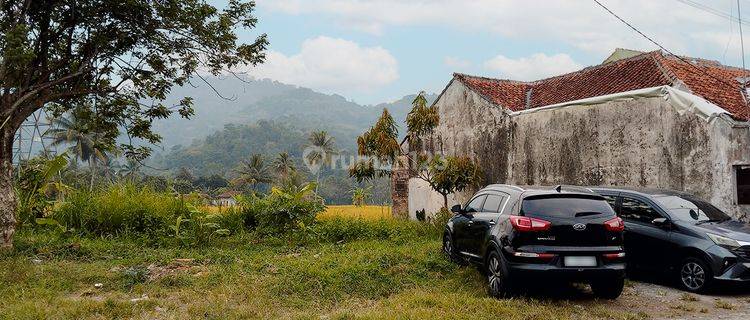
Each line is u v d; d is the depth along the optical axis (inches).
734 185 510.0
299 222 566.9
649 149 574.6
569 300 328.5
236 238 549.0
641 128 584.4
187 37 483.2
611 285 325.4
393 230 589.0
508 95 818.2
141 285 347.9
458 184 743.7
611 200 421.4
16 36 394.0
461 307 300.2
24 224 543.8
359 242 536.1
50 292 328.2
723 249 350.9
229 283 351.6
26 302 299.6
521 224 307.6
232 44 492.4
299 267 380.5
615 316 295.1
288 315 288.8
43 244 469.1
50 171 568.4
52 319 271.0
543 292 343.9
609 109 619.2
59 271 378.6
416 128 735.1
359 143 735.1
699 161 526.9
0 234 431.2
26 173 570.3
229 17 492.1
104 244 491.2
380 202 2997.0
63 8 454.9
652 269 385.7
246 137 5689.0
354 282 347.9
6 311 280.2
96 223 549.0
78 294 335.9
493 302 308.3
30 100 449.7
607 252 305.9
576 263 301.3
